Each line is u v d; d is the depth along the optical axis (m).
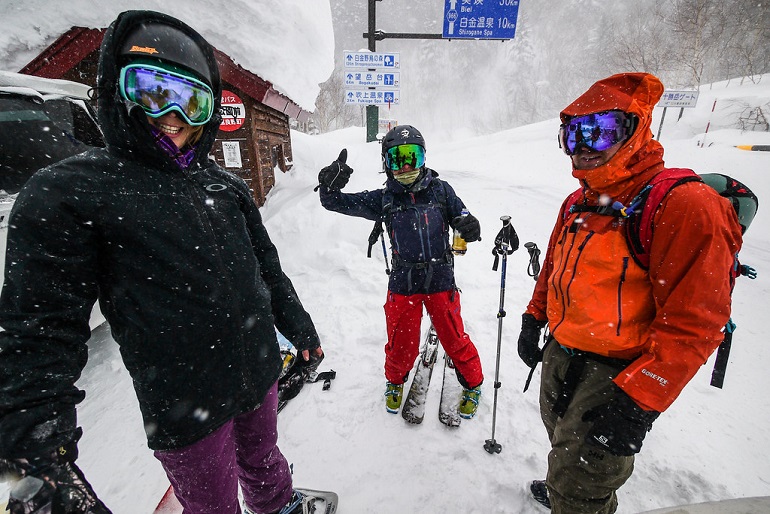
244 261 1.22
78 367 0.91
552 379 1.48
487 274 4.18
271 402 1.40
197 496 1.19
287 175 6.98
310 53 6.41
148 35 0.97
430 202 2.16
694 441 2.12
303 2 6.17
